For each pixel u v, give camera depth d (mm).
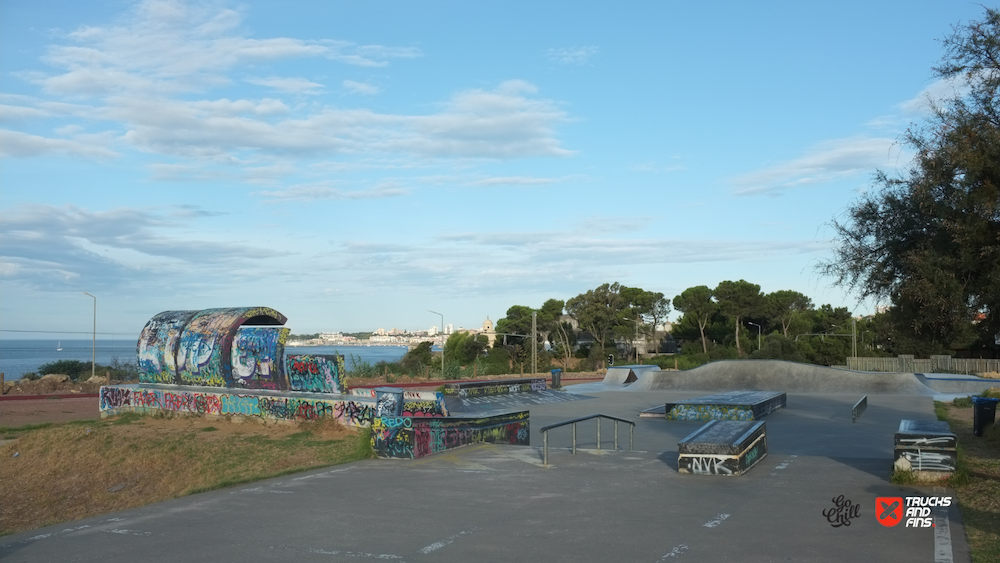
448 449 13789
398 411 17125
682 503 9125
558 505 9039
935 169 11062
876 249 12906
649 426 21438
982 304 11242
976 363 59969
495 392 31859
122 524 8172
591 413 25422
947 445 9977
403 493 9805
